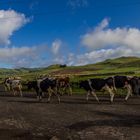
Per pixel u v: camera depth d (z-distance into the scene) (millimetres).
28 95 51156
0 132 22156
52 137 19859
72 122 24438
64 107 33281
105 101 37719
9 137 20656
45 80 40312
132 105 33062
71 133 20766
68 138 19531
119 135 19594
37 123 24859
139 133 19938
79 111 29828
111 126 22203
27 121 25922
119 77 37625
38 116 28125
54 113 29438
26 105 36406
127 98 38250
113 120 24469
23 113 30188
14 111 31734
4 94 55125
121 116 26156
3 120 26750
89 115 27266
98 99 40156
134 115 26484
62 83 47219
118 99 39281
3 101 42000
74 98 42531
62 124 23906
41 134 21062
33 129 22719
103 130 21078
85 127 22297
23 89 61594
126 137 19062
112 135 19672
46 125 23891
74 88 53562
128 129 21094
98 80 37906
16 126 24094
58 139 19453
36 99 43469
